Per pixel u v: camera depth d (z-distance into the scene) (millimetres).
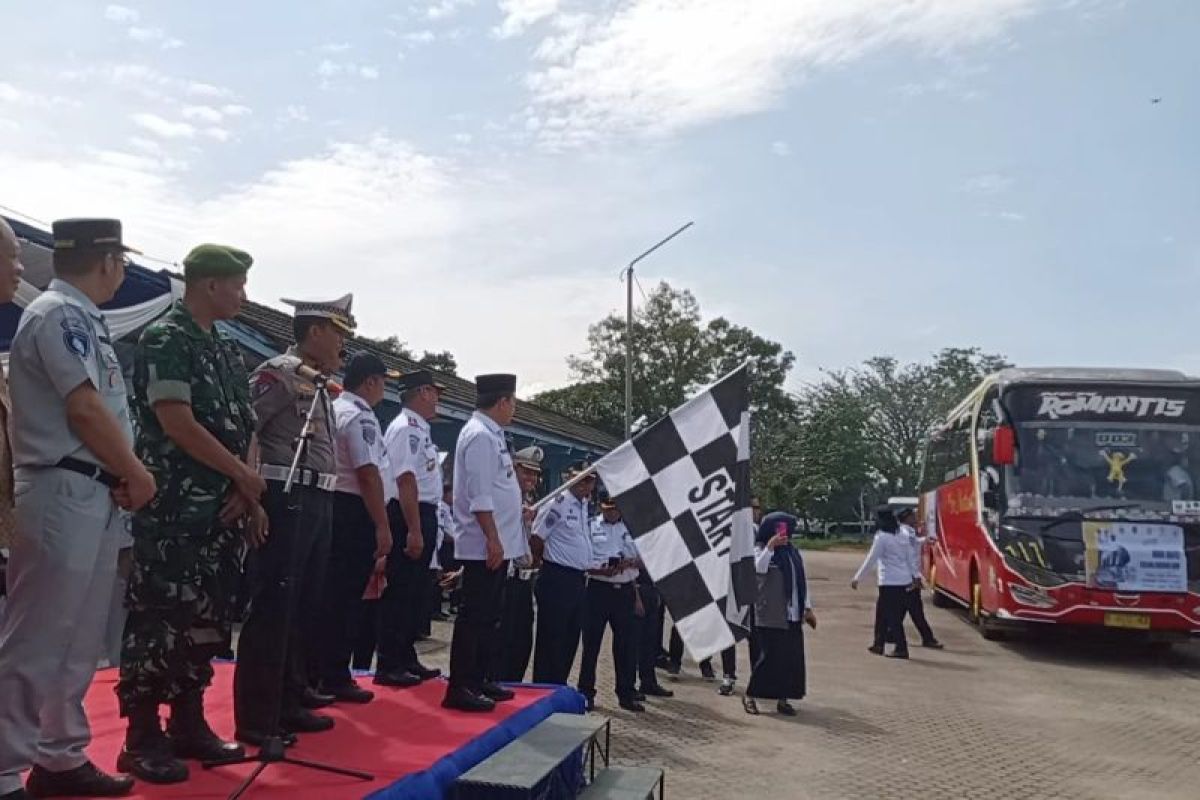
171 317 3924
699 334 43250
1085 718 9984
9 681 3344
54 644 3406
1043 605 13586
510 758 4488
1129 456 13828
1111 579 13375
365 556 5535
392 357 19234
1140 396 13969
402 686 6105
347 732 4773
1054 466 13938
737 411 6328
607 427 43250
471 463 5672
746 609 6125
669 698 10289
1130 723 9805
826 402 56125
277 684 4254
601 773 5406
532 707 5598
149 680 3764
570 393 43469
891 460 60531
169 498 3809
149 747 3799
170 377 3752
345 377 5672
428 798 3951
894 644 15086
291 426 4469
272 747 3773
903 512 14703
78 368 3424
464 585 5609
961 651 14586
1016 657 14086
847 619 18938
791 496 49875
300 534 4367
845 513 64000
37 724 3406
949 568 19328
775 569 9586
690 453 6289
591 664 9281
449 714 5293
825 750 8281
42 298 3539
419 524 6074
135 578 3812
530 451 8711
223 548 3980
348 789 3730
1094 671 13008
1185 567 13344
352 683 5566
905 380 61469
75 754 3545
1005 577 13875
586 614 9297
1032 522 13812
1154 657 14281
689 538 6180
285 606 4258
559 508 8523
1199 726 9727
